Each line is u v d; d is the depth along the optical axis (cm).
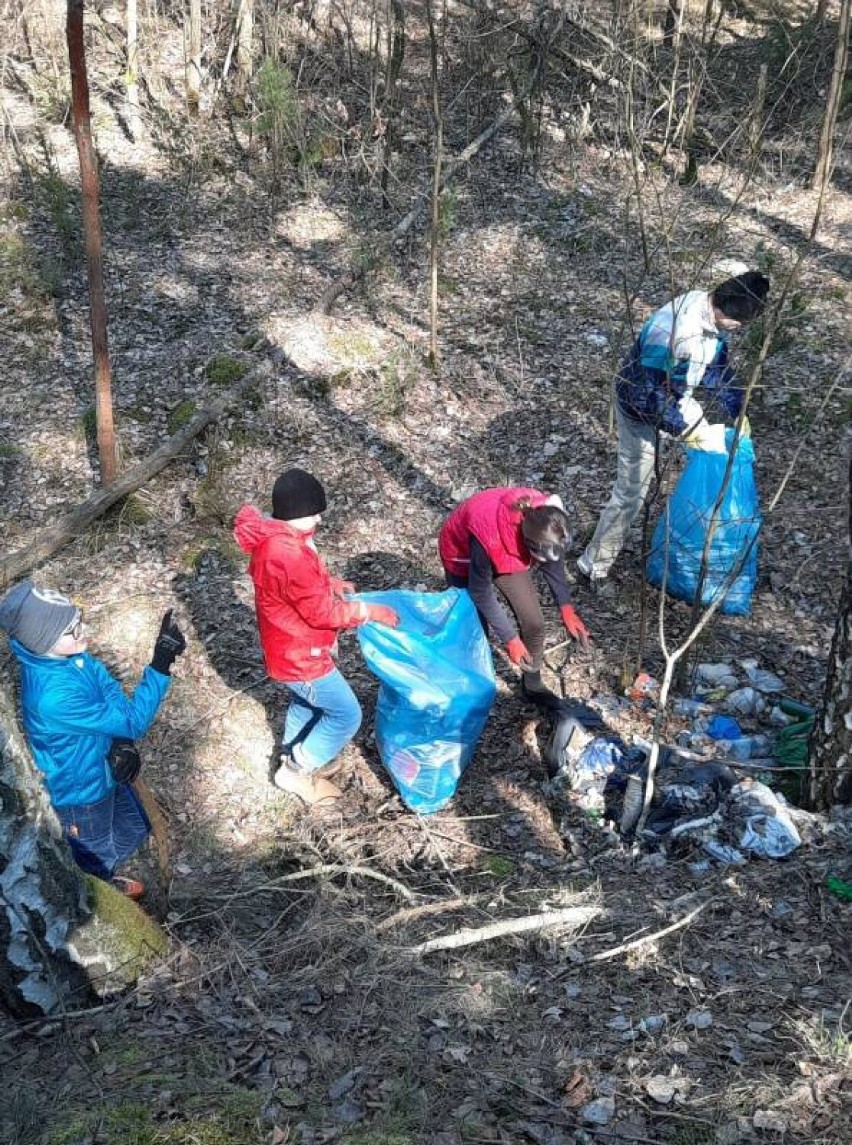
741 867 427
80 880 355
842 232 909
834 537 619
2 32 1143
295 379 764
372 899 432
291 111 1027
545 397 755
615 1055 339
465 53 1168
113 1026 354
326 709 455
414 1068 335
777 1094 314
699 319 501
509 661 559
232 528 644
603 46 1125
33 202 957
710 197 945
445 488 681
